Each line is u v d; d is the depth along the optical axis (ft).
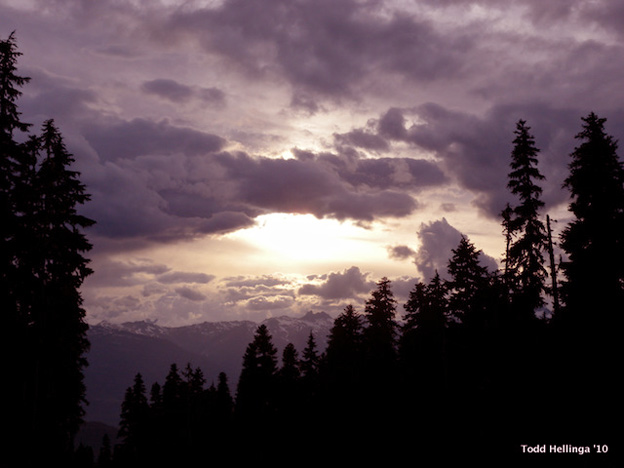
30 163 96.73
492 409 121.90
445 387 147.43
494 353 129.49
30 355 97.86
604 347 93.97
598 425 90.48
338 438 164.35
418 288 162.40
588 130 103.35
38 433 104.99
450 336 149.79
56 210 110.52
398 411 158.51
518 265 122.62
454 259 144.46
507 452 104.78
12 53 92.84
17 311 95.61
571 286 100.73
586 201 101.40
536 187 119.96
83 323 118.83
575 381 96.68
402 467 130.72
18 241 93.50
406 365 165.07
